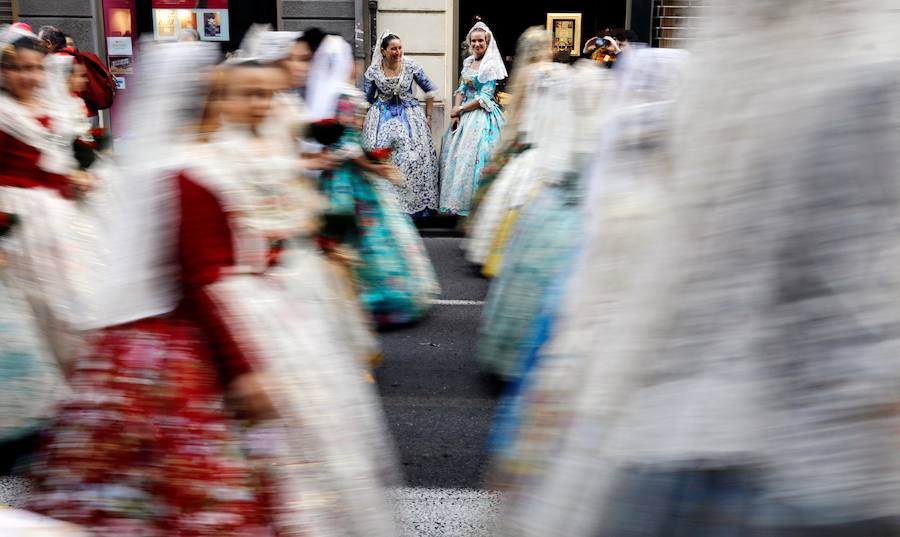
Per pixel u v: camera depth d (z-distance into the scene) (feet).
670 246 6.03
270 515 8.29
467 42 32.68
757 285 5.66
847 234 5.43
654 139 7.62
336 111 16.79
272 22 37.73
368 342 13.39
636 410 6.14
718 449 5.73
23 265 13.71
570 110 15.24
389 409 15.58
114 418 7.82
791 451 5.65
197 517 7.71
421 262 19.52
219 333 7.93
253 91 8.69
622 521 6.12
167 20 37.88
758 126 5.61
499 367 16.26
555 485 6.75
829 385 5.55
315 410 8.71
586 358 7.00
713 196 5.78
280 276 9.02
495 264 20.98
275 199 8.93
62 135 14.90
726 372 5.77
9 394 13.03
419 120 31.58
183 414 7.79
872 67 5.38
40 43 14.75
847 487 5.55
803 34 5.55
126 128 8.25
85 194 15.03
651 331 6.11
